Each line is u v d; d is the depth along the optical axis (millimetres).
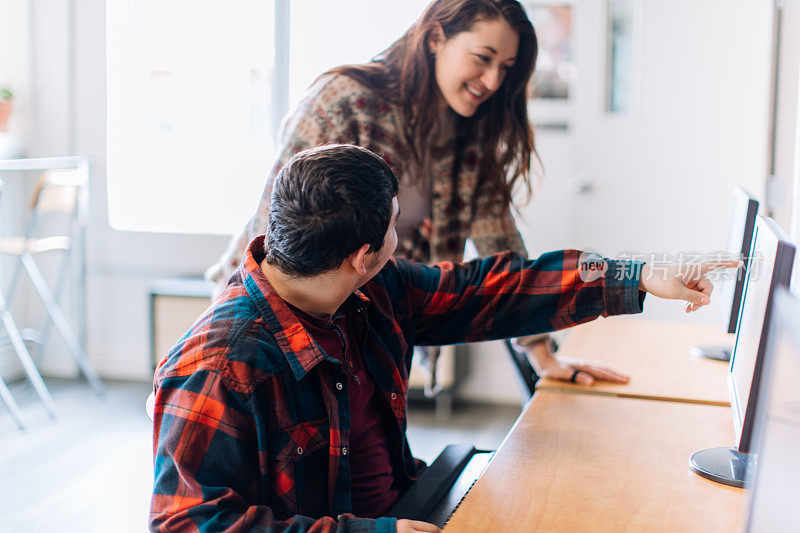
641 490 1363
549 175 4168
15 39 4582
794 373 819
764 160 3600
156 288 4344
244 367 1203
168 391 1202
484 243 2232
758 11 3822
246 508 1163
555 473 1435
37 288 4223
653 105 3986
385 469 1470
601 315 1564
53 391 4461
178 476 1158
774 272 1207
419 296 1580
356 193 1223
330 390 1296
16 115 4602
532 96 4152
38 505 3016
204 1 4543
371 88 2029
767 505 873
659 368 2182
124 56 4629
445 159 2146
